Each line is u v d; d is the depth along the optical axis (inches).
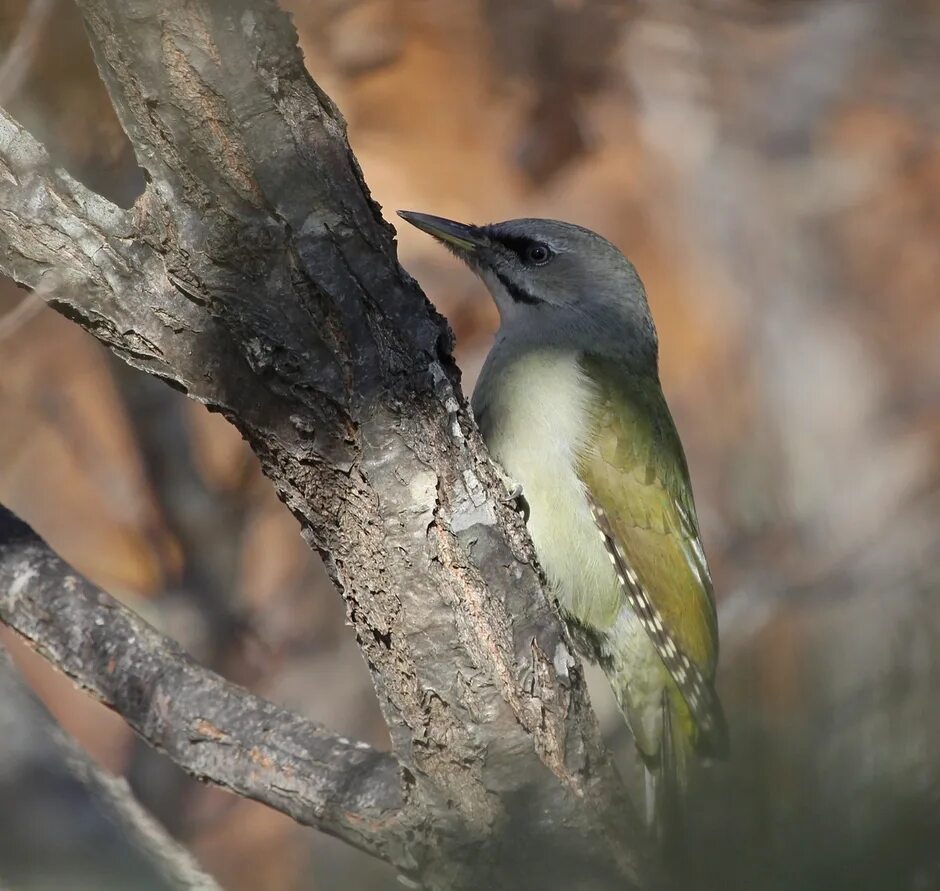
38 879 222.7
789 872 158.9
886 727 167.5
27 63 437.7
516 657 268.2
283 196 247.0
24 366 534.9
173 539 514.0
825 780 165.5
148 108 240.8
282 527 519.8
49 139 474.6
